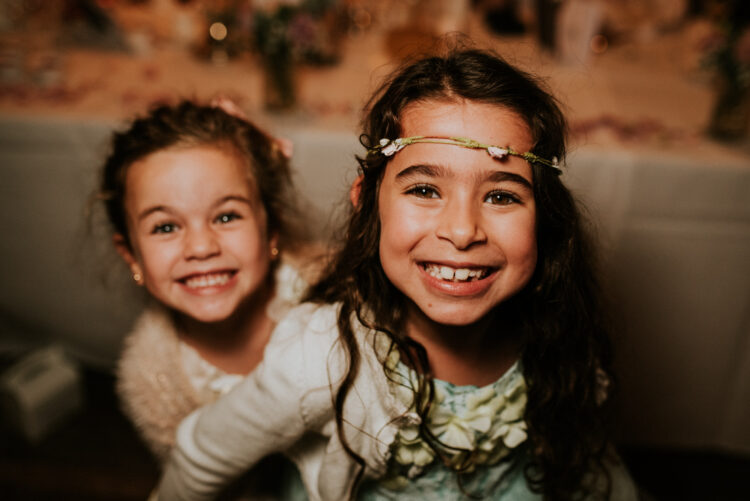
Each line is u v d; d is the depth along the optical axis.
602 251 1.23
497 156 0.63
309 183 1.44
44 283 1.70
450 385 0.80
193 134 0.90
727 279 1.45
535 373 0.85
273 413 0.76
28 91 1.65
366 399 0.75
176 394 1.03
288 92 1.55
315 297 0.89
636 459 1.72
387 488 0.86
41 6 2.03
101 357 1.84
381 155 0.70
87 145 1.49
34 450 1.68
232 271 0.90
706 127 1.55
